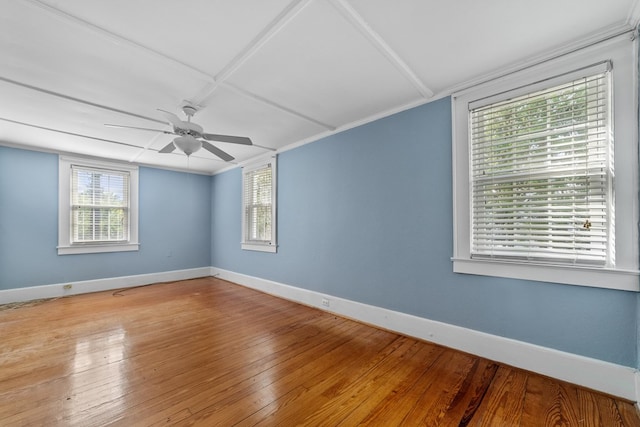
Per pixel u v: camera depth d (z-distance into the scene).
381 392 1.82
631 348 1.69
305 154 3.79
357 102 2.68
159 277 5.22
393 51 1.91
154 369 2.11
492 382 1.91
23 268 3.96
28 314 3.40
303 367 2.13
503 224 2.20
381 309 2.91
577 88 1.89
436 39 1.79
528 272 2.05
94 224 4.55
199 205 5.80
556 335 1.94
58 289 4.20
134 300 4.03
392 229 2.84
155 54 1.89
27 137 3.56
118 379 1.97
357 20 1.60
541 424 1.52
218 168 5.57
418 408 1.66
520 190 2.11
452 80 2.30
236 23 1.62
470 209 2.33
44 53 1.86
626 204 1.70
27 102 2.56
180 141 2.61
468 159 2.34
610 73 1.75
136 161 4.88
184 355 2.34
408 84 2.34
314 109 2.83
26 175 3.98
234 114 2.90
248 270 4.88
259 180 4.70
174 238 5.44
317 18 1.58
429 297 2.56
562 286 1.92
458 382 1.92
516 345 2.08
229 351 2.41
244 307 3.68
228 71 2.10
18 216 3.93
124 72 2.10
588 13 1.57
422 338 2.59
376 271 2.97
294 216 3.97
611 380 1.73
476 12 1.56
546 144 2.01
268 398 1.76
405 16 1.58
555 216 1.98
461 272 2.36
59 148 4.06
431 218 2.56
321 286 3.58
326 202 3.52
